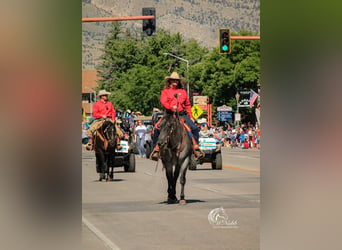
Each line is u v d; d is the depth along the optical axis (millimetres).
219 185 49094
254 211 32219
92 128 53750
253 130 149500
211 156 67062
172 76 36438
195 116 128250
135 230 26203
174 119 35438
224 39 77750
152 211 32938
